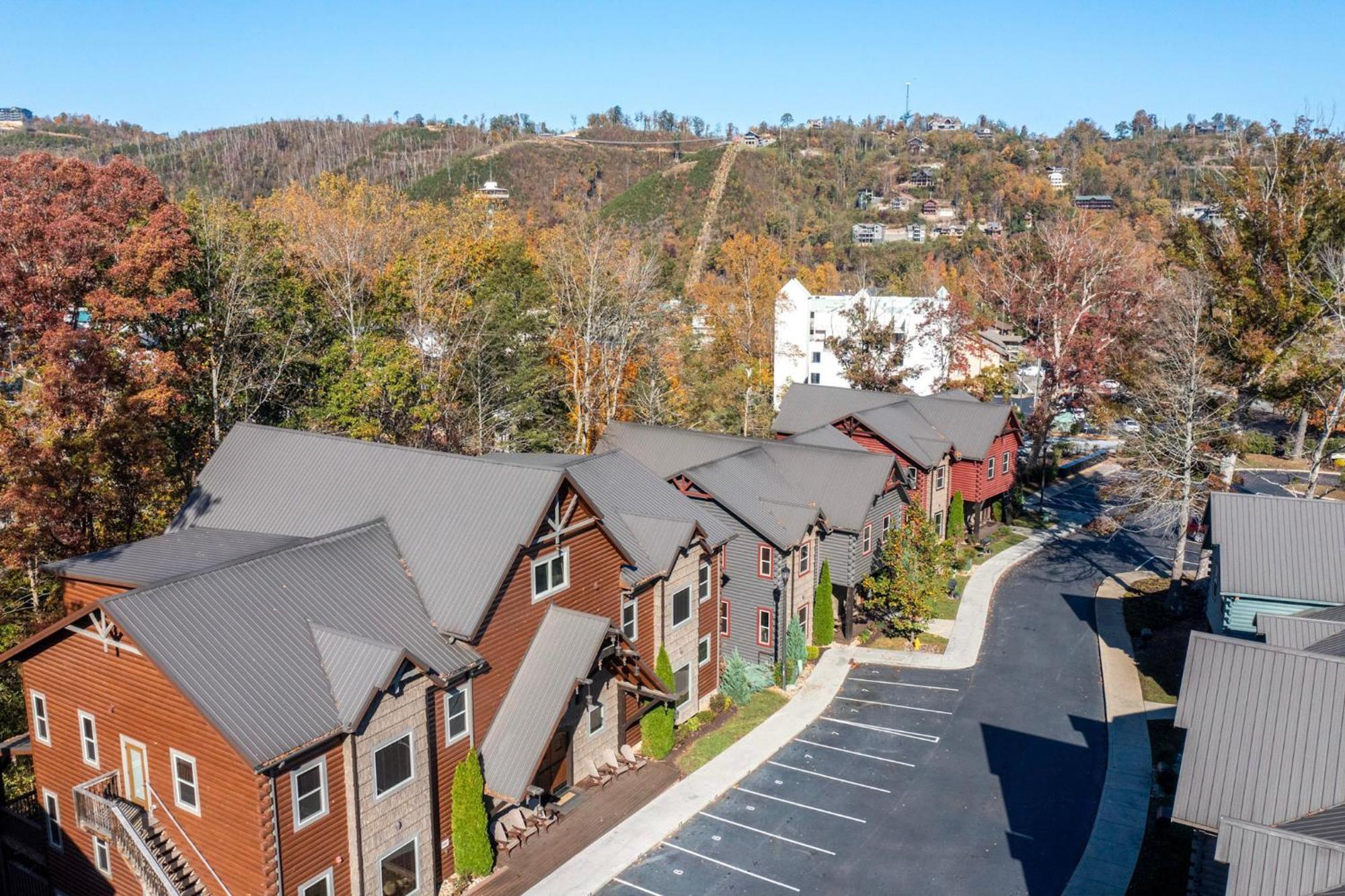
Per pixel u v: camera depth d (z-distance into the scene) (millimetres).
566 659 28281
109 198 36781
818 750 33781
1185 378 47406
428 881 25125
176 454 45125
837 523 42719
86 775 24344
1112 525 50312
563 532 29422
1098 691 38281
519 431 63500
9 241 32406
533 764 26328
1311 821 19844
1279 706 22078
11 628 36250
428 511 29375
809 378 97500
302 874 21766
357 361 52219
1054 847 27859
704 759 33000
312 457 32719
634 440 49219
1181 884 25969
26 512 33000
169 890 21469
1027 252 79750
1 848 27000
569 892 25703
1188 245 59000
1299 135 53750
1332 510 36812
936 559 43156
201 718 21312
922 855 27531
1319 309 50375
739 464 43375
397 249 76188
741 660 38531
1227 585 35406
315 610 24625
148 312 37625
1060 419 92188
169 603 22297
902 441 54719
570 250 77812
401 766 24016
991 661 41344
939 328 81125
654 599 33750
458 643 26453
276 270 55000
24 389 36062
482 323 61438
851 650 42562
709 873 26641
